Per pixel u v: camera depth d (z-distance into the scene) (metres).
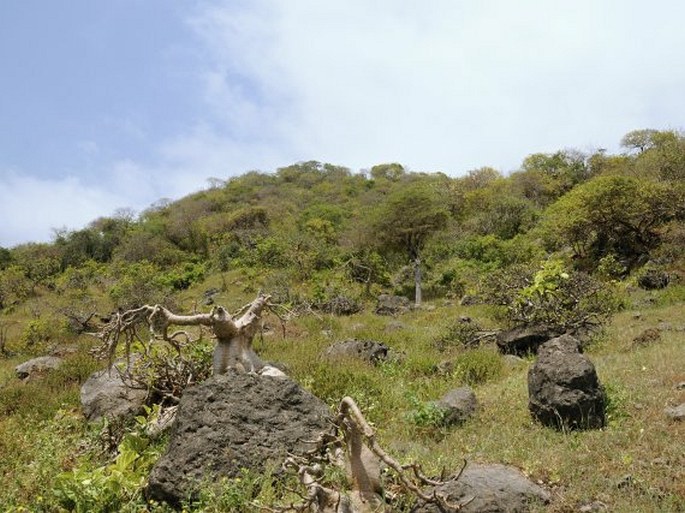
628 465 5.36
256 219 56.41
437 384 9.66
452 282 30.97
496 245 33.94
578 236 28.70
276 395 6.14
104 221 62.31
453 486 4.57
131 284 31.44
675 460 5.34
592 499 4.91
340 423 4.91
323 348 12.77
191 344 8.52
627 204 26.98
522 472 5.38
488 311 18.48
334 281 31.47
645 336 11.56
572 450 5.89
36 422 8.72
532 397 7.02
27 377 12.44
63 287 40.00
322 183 80.06
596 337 12.33
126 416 7.77
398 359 11.63
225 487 5.15
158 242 50.06
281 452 5.68
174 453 5.62
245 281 35.81
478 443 6.43
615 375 8.41
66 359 12.64
